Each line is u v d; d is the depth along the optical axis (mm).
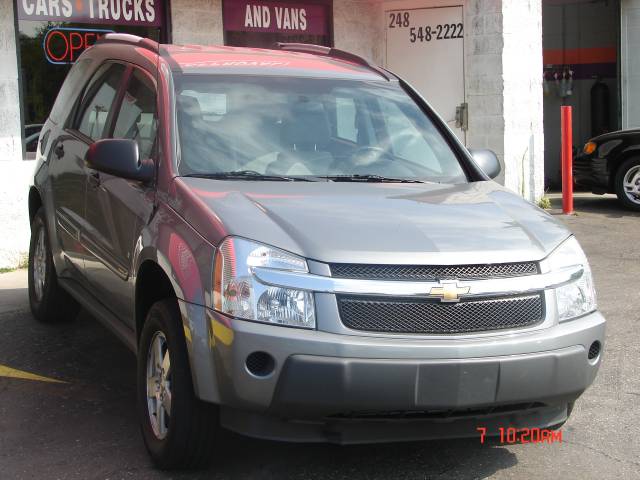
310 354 3588
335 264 3703
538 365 3818
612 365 5805
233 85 5059
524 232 4152
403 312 3703
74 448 4438
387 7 12828
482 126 12484
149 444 4211
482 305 3811
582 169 13047
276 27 11594
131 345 4613
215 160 4570
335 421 3703
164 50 5371
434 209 4289
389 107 5410
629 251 9766
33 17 9172
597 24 18250
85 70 6234
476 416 3832
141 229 4402
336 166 4836
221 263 3727
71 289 5840
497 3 12148
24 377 5543
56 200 6027
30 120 9188
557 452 4438
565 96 18562
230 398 3660
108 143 4441
